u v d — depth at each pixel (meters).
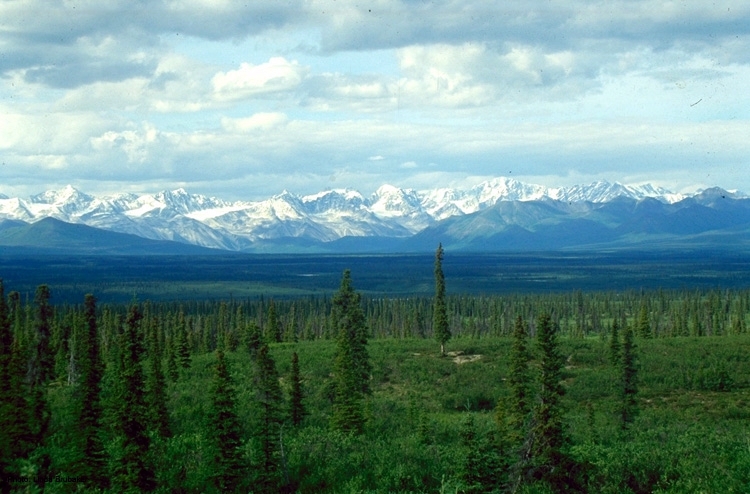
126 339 59.72
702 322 193.25
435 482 51.56
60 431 63.41
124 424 51.94
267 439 54.44
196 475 53.31
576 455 50.12
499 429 56.06
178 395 89.06
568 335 191.62
